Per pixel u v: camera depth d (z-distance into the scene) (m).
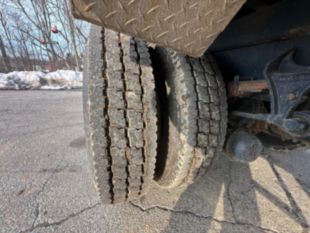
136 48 1.03
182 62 1.06
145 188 1.13
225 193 1.53
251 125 1.40
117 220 1.24
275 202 1.45
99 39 1.03
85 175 1.72
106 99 0.94
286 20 0.92
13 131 2.85
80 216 1.26
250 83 1.05
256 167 1.92
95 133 0.94
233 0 0.51
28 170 1.79
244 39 1.13
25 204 1.35
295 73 0.83
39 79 9.32
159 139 1.18
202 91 1.06
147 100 0.99
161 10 0.51
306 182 1.70
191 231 1.19
